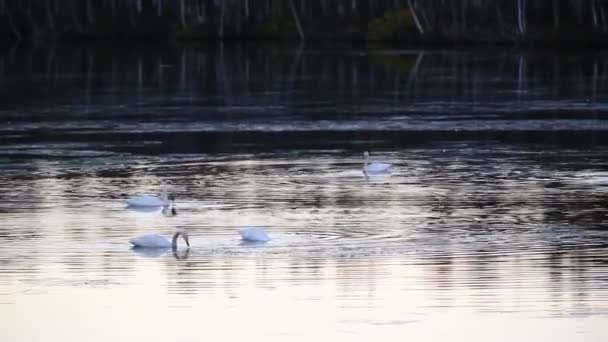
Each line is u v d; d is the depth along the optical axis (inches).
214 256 965.2
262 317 806.5
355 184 1298.0
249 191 1258.6
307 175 1362.0
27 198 1226.6
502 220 1099.9
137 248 993.5
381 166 1360.7
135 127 1807.3
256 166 1430.9
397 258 955.3
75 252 981.2
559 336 765.3
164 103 2162.9
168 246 994.1
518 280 887.7
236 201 1202.0
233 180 1330.0
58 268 931.3
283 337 770.2
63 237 1036.5
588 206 1164.5
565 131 1723.7
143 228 1073.5
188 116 1951.3
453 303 833.5
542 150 1545.3
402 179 1330.0
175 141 1653.5
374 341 759.7
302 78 2659.9
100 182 1325.0
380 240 1016.9
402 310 818.8
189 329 788.0
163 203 1170.0
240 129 1779.0
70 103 2171.5
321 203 1189.7
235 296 854.5
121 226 1083.9
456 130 1745.8
